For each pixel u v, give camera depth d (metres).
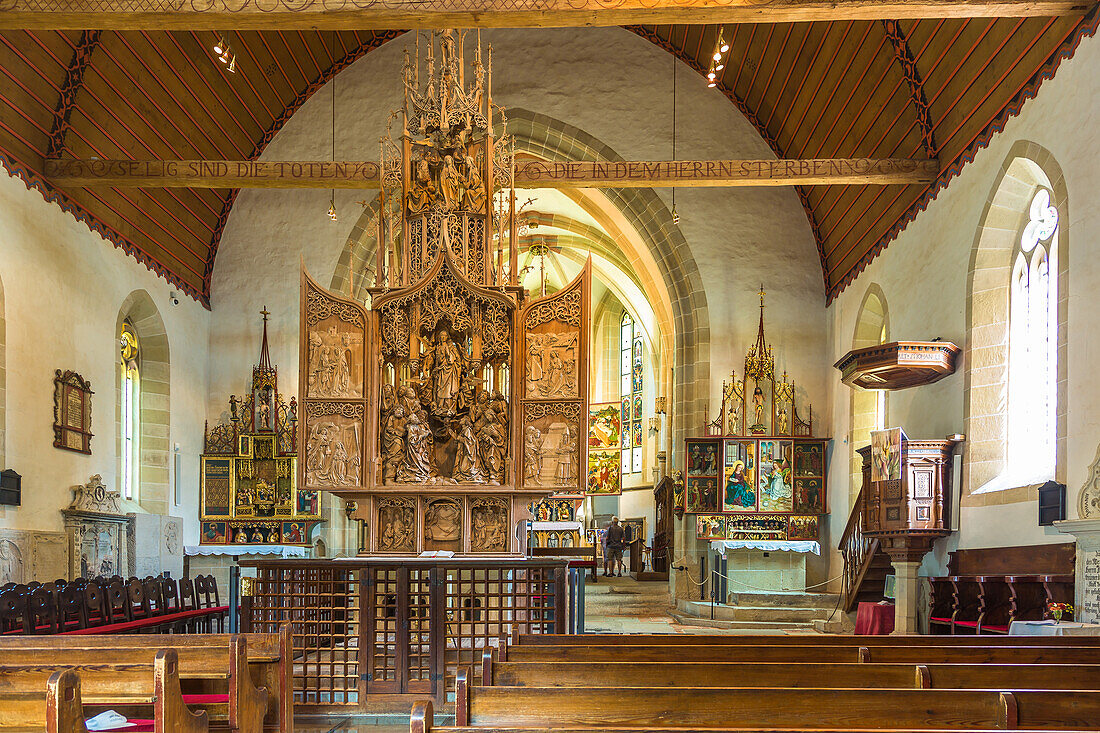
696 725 4.65
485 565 10.32
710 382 23.48
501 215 13.79
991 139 14.65
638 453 37.25
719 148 23.72
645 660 6.87
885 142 18.80
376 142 23.88
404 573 10.17
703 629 19.33
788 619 19.67
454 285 13.12
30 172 16.19
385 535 12.90
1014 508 13.38
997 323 14.97
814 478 22.53
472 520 12.97
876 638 7.70
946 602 14.94
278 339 23.73
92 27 12.34
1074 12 11.76
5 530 14.78
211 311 23.94
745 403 23.08
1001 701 4.59
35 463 15.95
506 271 31.75
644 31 24.06
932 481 15.29
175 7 12.09
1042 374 14.20
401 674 10.01
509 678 5.79
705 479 22.48
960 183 15.87
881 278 19.77
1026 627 10.59
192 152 21.19
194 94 20.11
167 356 21.58
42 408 16.27
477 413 12.98
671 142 23.83
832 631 18.02
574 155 24.19
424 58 24.09
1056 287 13.73
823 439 22.50
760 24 20.70
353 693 10.64
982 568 14.07
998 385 14.86
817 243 23.91
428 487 12.73
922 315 17.45
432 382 13.17
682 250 23.97
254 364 23.73
